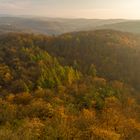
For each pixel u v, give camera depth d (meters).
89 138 39.97
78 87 81.00
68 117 50.09
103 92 77.44
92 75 96.44
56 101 63.72
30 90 76.06
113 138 41.34
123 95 80.12
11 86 77.38
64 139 38.06
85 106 65.31
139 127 50.91
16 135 32.50
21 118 48.28
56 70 90.12
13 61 94.69
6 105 56.62
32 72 86.31
